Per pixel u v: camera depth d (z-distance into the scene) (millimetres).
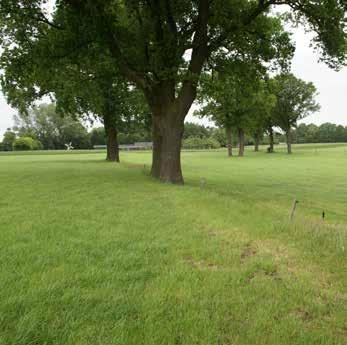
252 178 22969
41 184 14125
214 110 53000
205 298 3990
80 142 114438
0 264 4809
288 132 64438
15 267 4707
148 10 16297
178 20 16984
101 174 19047
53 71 17125
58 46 15617
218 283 4406
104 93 30391
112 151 36031
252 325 3463
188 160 44500
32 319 3381
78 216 7965
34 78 17125
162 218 7980
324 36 14945
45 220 7473
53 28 16281
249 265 5133
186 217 8164
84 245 5770
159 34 16234
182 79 14422
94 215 8109
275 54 16938
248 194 15141
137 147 123375
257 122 55688
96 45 16359
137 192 11992
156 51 15156
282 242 6441
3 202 9711
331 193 16781
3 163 31766
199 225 7469
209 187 16234
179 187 13766
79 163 31219
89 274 4523
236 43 16359
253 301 3969
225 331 3357
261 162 40250
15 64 16203
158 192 12102
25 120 108562
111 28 14711
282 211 10711
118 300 3850
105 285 4234
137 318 3521
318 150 72125
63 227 6895
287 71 17734
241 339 3234
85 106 30141
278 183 20422
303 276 4805
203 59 15602
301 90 61906
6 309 3566
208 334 3270
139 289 4164
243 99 21484
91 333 3209
